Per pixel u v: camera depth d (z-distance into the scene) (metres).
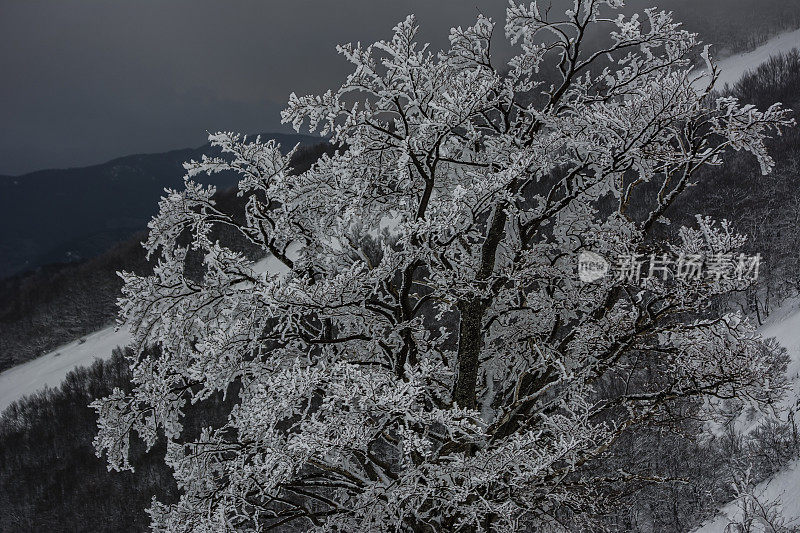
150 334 5.82
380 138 5.48
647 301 6.56
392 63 4.98
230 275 5.74
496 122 6.86
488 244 6.51
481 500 4.88
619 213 6.24
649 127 5.59
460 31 6.32
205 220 5.98
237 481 5.29
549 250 7.05
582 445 5.46
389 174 6.00
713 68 5.70
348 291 5.30
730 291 6.02
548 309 6.93
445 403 6.12
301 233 6.07
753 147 5.64
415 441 4.46
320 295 5.18
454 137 6.22
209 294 5.74
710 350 5.94
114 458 5.78
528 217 6.73
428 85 5.26
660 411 6.26
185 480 5.73
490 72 6.36
